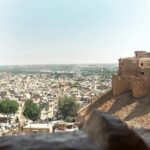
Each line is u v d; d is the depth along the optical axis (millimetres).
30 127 79438
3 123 117125
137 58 63375
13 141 9742
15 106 143500
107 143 8453
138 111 49781
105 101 58531
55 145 9328
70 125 67875
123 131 8695
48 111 148375
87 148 8930
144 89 54406
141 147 8508
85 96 174000
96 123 9445
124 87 58969
